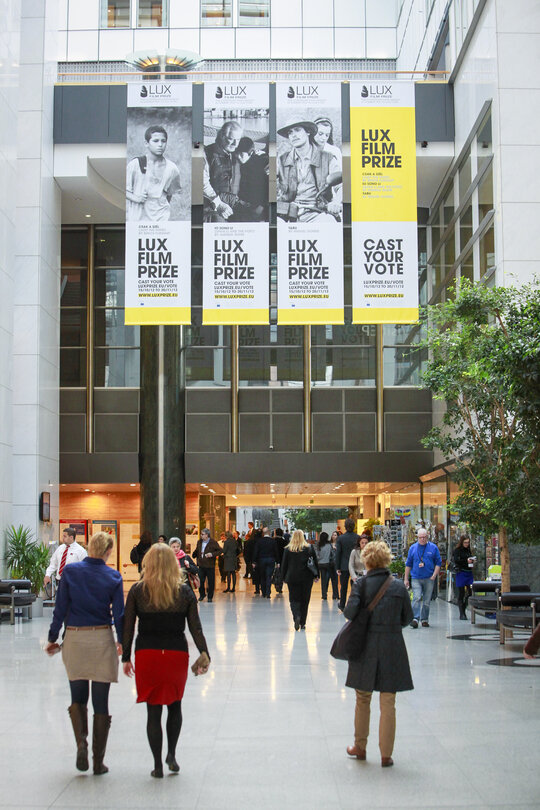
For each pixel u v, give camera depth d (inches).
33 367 916.6
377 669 263.3
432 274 1162.0
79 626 261.1
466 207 954.1
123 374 1208.2
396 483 1291.8
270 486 1390.3
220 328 1210.6
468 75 932.0
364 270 891.4
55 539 971.3
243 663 478.9
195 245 1222.9
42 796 234.4
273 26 1347.2
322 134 907.4
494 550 764.6
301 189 900.0
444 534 964.6
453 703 360.8
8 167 821.2
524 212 802.2
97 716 258.5
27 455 904.9
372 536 1187.3
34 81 965.2
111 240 1225.4
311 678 429.4
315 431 1197.1
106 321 1216.8
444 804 225.6
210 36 1347.2
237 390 1200.2
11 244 825.5
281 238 893.8
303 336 1210.0
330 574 943.7
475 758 271.1
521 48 813.9
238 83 914.1
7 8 828.0
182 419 1181.1
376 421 1198.9
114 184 1099.9
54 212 1011.9
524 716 333.7
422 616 666.2
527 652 236.1
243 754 279.3
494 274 826.2
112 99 1015.0
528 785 241.9
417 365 1203.2
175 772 257.6
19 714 345.1
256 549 989.8
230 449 1191.6
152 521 1147.3
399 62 1331.2
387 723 262.2
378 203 896.9
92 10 1349.7
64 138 1005.8
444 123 1004.6
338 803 227.1
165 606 252.5
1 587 716.7
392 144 902.4
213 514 1653.5
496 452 609.6
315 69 1337.4
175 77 1069.8
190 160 914.1
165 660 251.3
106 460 1179.3
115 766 265.4
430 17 1112.8
